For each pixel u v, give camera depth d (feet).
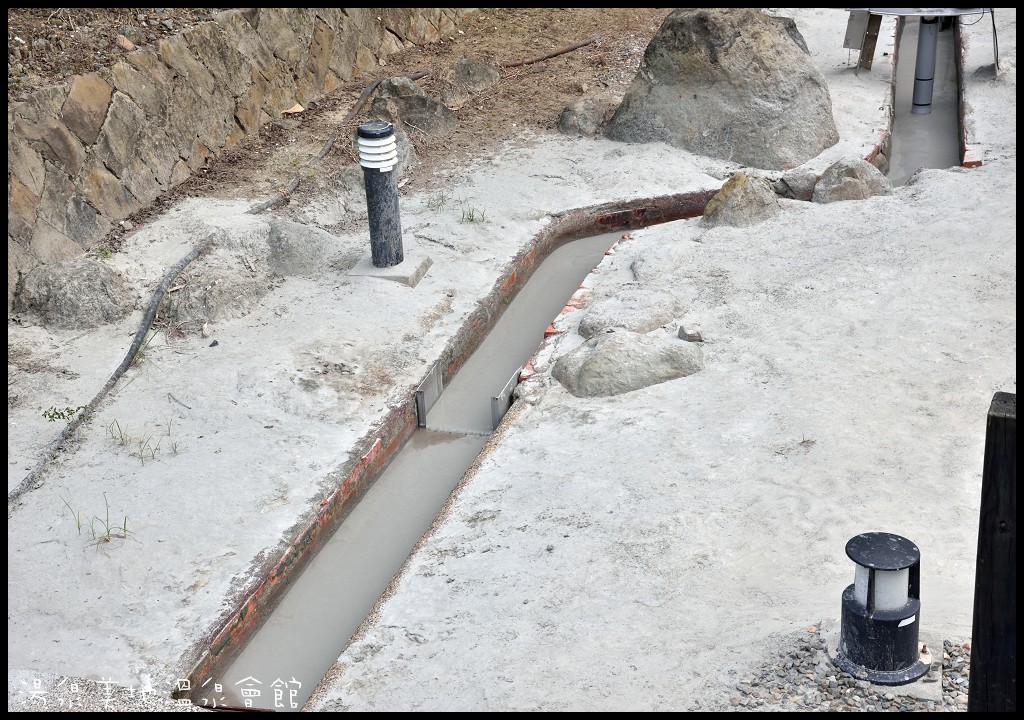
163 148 31.96
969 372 21.81
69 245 28.17
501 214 31.91
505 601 16.97
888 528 17.46
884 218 29.53
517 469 20.52
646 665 14.82
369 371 24.04
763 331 24.61
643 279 27.81
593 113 37.63
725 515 18.38
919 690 13.21
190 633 16.79
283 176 33.09
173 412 22.45
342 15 40.34
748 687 13.80
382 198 27.12
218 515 19.40
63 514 19.34
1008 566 10.78
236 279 26.86
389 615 17.13
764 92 34.50
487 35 45.93
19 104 28.04
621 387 22.82
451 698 14.94
